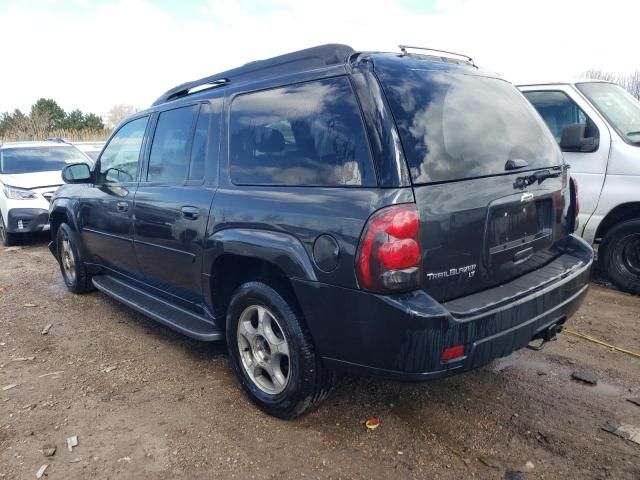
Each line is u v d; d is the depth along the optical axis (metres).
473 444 2.84
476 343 2.49
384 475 2.62
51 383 3.71
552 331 2.97
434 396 3.34
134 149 4.44
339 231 2.52
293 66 3.16
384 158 2.46
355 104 2.62
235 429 3.06
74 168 4.91
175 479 2.64
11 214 8.54
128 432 3.06
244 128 3.27
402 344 2.40
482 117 2.92
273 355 3.09
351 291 2.50
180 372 3.83
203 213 3.39
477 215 2.64
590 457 2.70
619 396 3.28
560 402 3.23
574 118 5.29
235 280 3.50
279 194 2.90
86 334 4.64
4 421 3.22
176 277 3.84
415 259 2.40
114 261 4.85
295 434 2.99
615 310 4.69
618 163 4.92
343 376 3.61
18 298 5.80
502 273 2.85
